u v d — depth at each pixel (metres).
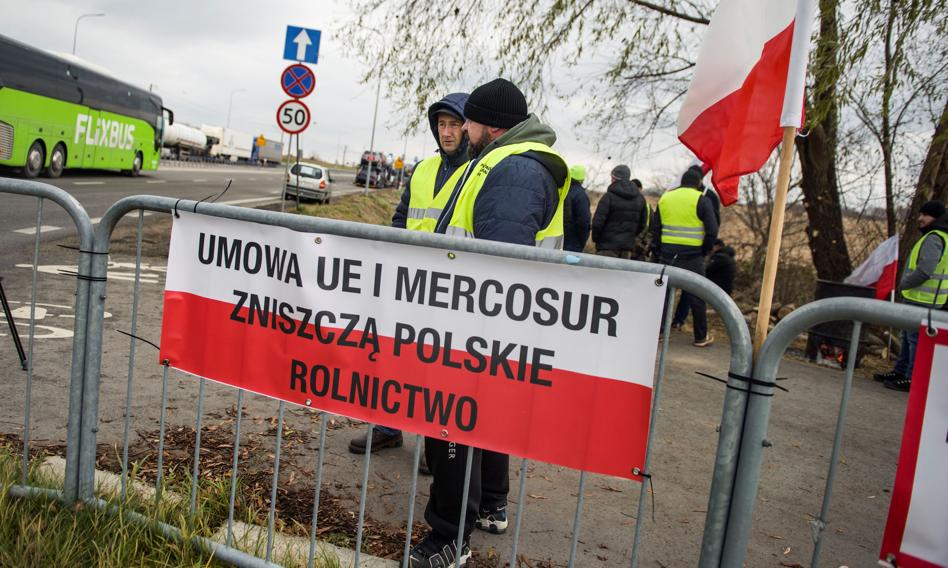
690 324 9.75
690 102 2.64
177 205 2.55
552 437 2.16
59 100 20.53
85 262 2.61
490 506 3.02
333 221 2.34
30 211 13.44
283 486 3.21
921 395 1.73
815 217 10.62
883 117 9.49
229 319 2.52
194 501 2.59
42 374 4.46
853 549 3.31
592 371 2.11
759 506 3.72
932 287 6.49
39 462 3.00
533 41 9.78
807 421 5.45
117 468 3.19
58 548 2.38
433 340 2.27
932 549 1.73
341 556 2.62
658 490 3.75
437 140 3.30
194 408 4.14
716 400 5.71
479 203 2.49
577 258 2.08
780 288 12.73
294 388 2.43
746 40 2.49
